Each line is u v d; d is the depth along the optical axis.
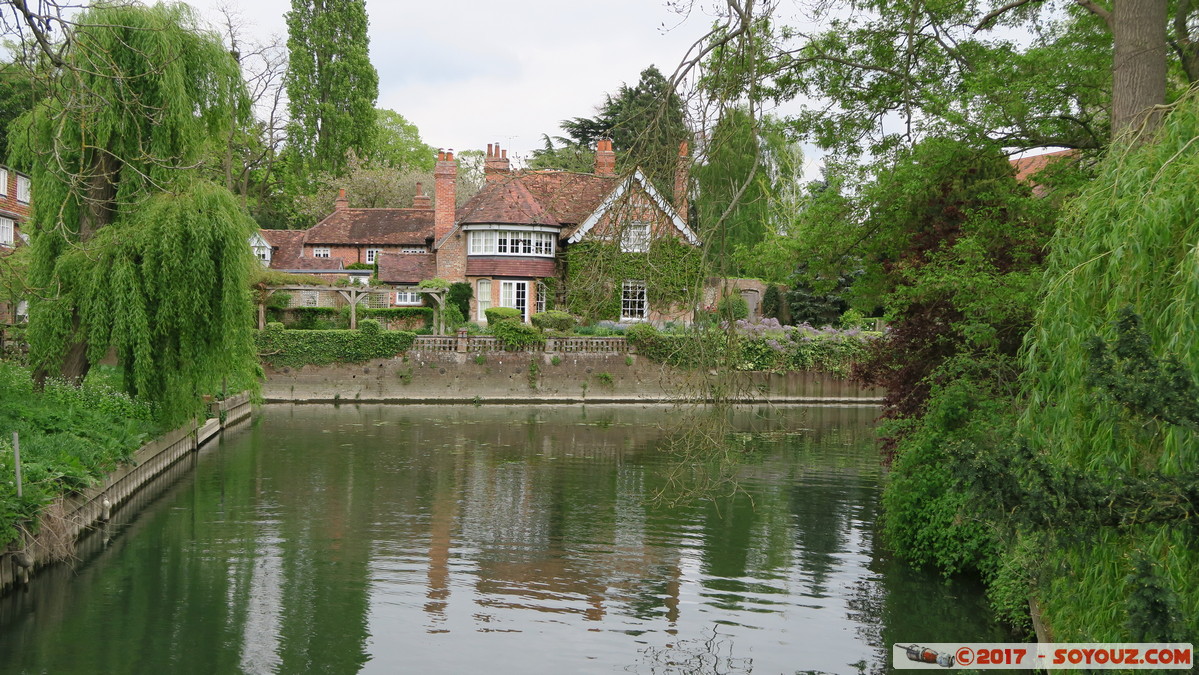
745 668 9.84
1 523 11.48
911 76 15.48
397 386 40.16
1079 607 7.73
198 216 17.48
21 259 19.83
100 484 15.41
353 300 40.97
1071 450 7.41
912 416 14.69
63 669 9.54
